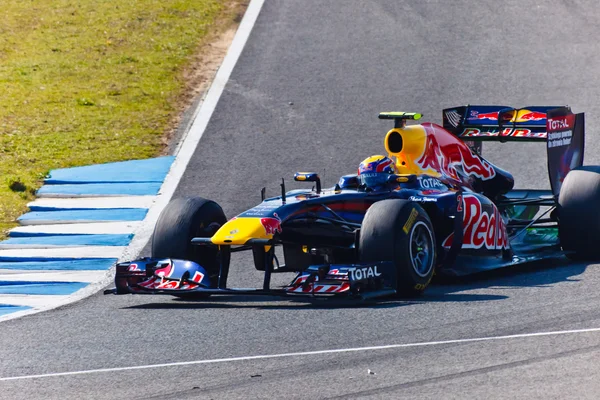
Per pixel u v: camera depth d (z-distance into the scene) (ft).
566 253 117.60
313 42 255.50
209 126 204.23
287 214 100.94
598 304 89.71
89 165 181.98
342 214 106.83
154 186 168.86
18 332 95.14
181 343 84.43
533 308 89.56
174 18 284.41
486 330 81.92
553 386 65.77
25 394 71.87
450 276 113.19
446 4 279.08
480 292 100.32
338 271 93.61
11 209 157.38
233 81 232.53
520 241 128.16
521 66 231.91
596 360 71.10
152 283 101.14
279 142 193.16
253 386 69.72
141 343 85.66
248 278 119.34
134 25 279.90
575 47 242.37
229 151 188.85
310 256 107.96
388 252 96.68
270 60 245.24
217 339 84.89
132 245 137.28
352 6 280.92
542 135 126.00
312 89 223.92
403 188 110.52
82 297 113.09
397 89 220.64
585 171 117.39
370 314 90.79
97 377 75.15
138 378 73.97
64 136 199.52
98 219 150.92
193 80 237.45
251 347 81.05
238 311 97.40
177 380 72.59
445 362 72.90
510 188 129.49
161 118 211.61
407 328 84.23
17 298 114.32
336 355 76.59
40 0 309.22
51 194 165.48
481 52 241.96
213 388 69.87
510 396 64.28
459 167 120.78
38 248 137.39
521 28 257.96
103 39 269.44
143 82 235.81
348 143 190.80
